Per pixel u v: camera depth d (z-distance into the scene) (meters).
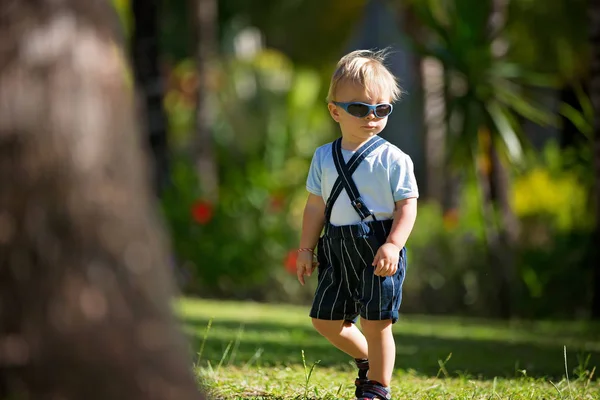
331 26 41.19
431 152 29.64
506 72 19.70
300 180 26.27
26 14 3.84
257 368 8.70
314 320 6.61
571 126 25.64
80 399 3.63
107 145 3.80
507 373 9.60
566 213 24.58
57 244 3.67
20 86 3.75
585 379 9.14
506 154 19.75
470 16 19.72
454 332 15.74
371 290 6.36
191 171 24.58
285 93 38.81
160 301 3.80
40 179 3.69
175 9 43.91
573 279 21.05
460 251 22.05
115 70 3.96
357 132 6.52
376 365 6.40
